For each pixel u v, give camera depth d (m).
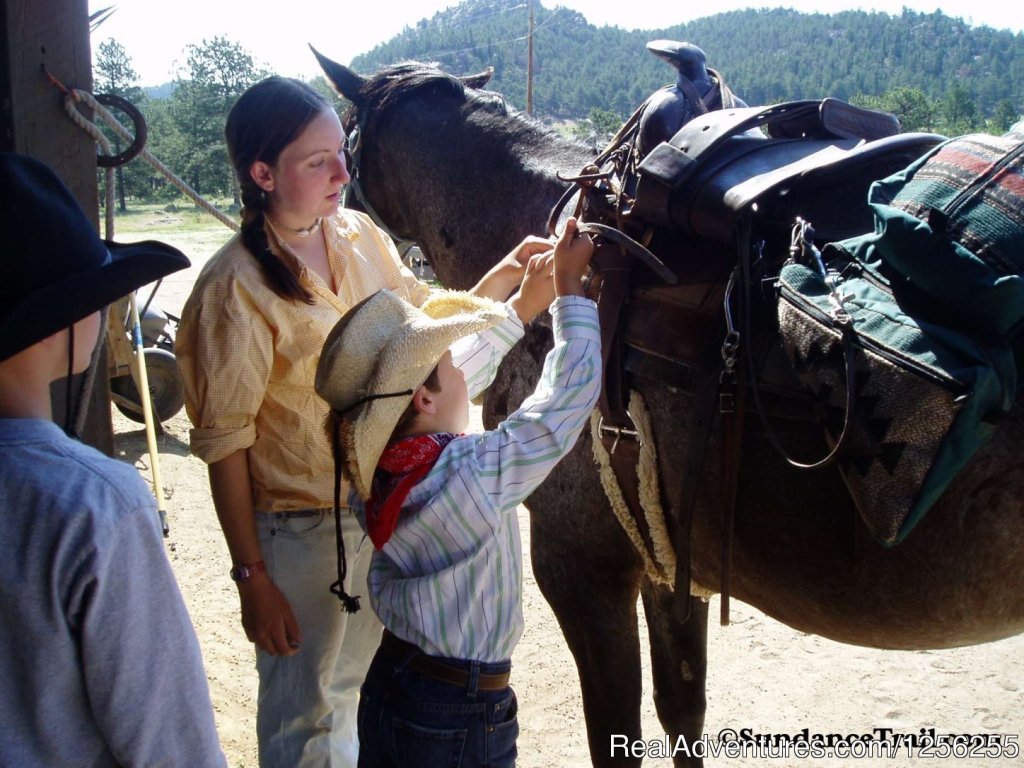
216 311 1.84
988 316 1.46
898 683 3.25
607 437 2.06
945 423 1.45
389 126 2.95
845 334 1.56
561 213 2.38
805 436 1.72
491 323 1.48
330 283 2.05
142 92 53.00
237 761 2.86
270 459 2.00
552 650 3.55
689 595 1.99
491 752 1.54
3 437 1.05
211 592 3.96
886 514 1.52
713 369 1.82
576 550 2.25
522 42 126.75
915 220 1.50
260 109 1.80
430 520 1.45
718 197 1.80
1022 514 1.54
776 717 3.09
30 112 1.84
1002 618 1.64
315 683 2.09
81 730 1.09
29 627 1.03
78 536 1.02
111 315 5.29
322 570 2.05
